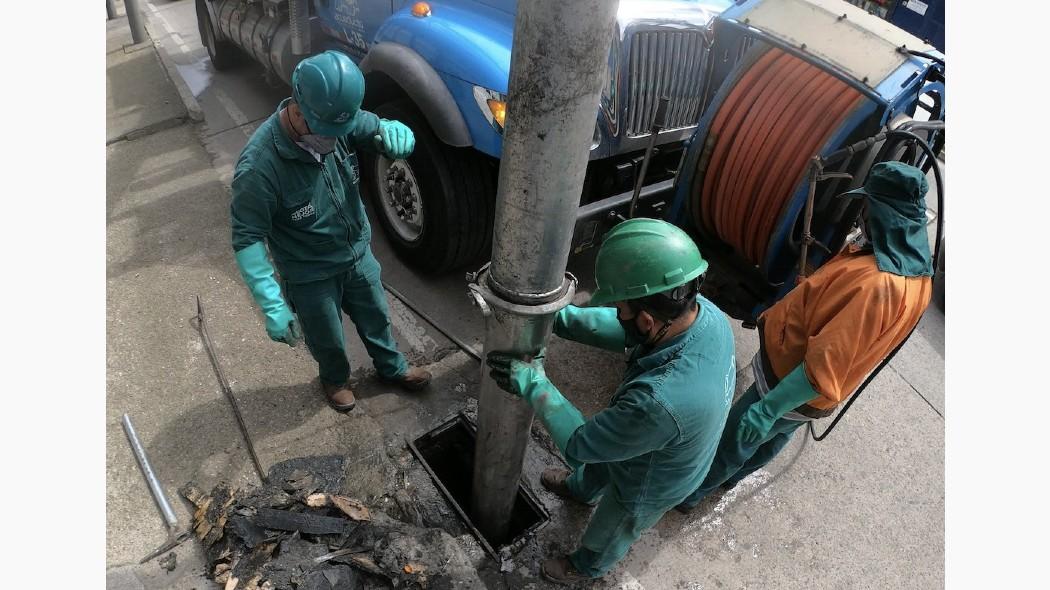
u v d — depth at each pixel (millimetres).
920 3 6891
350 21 4418
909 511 3217
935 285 4613
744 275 3359
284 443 3070
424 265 4074
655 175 3904
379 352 3168
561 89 1433
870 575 2943
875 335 2062
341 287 2803
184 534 2650
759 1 3104
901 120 2666
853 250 2262
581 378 3654
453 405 3359
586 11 1330
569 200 1643
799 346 2334
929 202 5176
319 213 2453
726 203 3074
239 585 2469
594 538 2363
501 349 1986
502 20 3506
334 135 2174
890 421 3699
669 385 1744
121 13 8359
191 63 6855
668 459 1953
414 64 3422
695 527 3033
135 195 4664
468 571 2590
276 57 4969
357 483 2932
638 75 3424
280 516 2684
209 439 3049
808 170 2527
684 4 3553
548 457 3203
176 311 3711
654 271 1693
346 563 2553
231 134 5531
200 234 4316
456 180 3584
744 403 2627
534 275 1772
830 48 2793
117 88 6184
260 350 3521
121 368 3338
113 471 2865
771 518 3117
